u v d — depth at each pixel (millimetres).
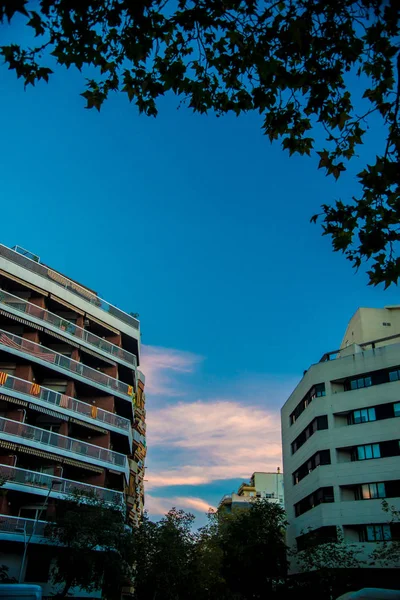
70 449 31797
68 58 8102
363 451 37625
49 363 32906
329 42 8508
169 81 8859
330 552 33125
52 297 35812
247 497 88500
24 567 27312
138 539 34438
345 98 9062
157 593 34844
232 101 9305
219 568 45750
